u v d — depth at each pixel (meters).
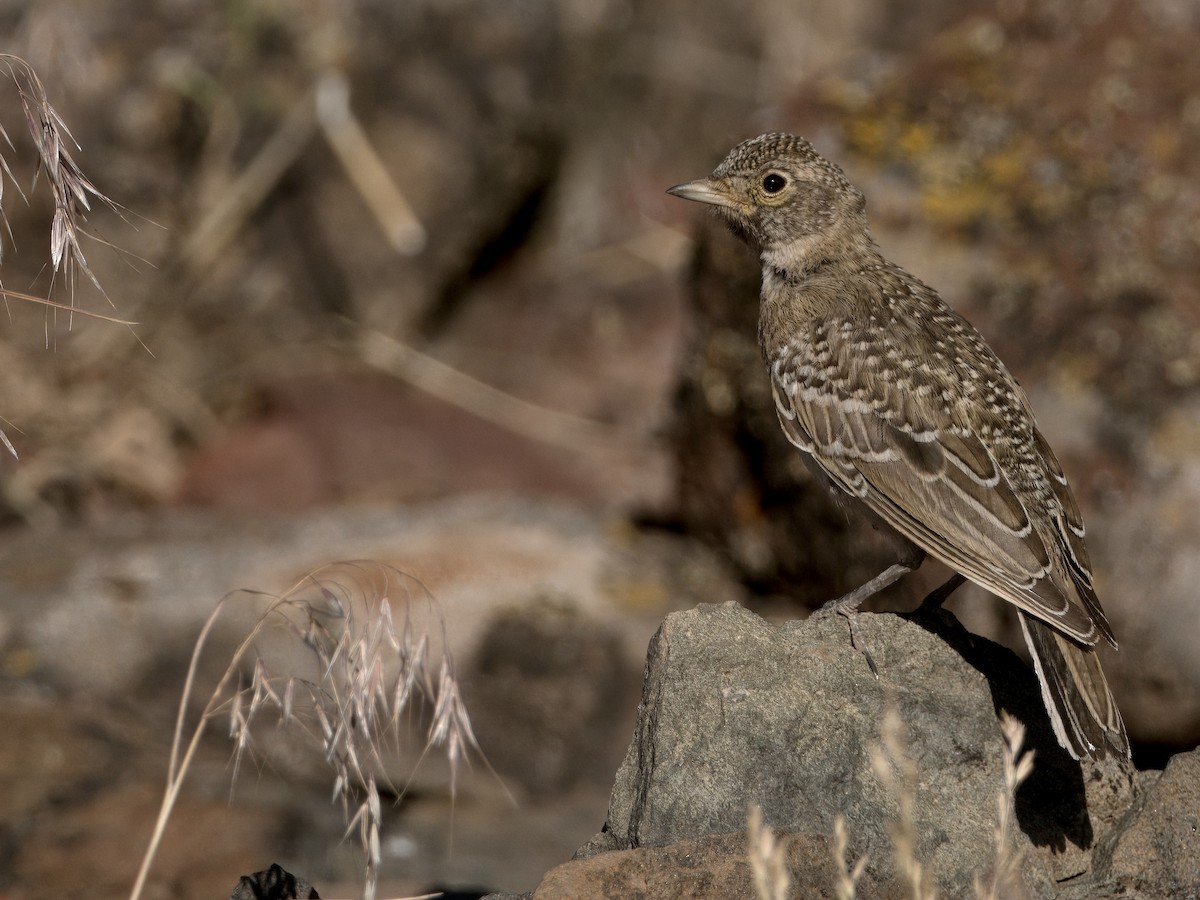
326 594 7.66
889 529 8.95
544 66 19.05
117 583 13.48
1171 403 12.24
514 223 18.97
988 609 12.14
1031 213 13.48
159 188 17.34
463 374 17.53
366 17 18.47
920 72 14.61
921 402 8.77
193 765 11.47
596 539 14.66
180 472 15.97
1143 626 11.46
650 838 7.30
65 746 11.41
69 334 16.17
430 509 15.25
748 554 14.01
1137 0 14.91
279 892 7.80
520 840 10.95
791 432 9.30
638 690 12.77
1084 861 7.82
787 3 20.19
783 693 7.50
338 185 17.94
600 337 18.16
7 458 15.41
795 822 7.28
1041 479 8.54
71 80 16.58
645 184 19.55
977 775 7.45
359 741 7.61
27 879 9.73
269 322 17.34
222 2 18.19
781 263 9.76
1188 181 13.55
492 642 12.92
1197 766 7.68
